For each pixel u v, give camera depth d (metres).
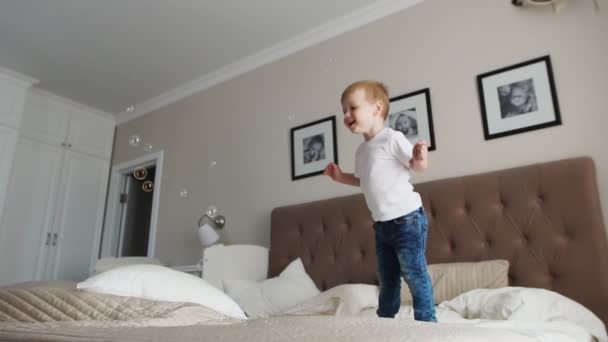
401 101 2.70
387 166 1.43
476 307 1.65
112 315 1.12
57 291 1.23
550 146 2.18
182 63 3.63
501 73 2.39
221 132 3.65
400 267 1.40
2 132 3.54
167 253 3.72
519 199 2.08
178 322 1.04
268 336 0.57
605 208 1.98
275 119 3.32
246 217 3.28
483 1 2.55
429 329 0.64
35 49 3.40
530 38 2.35
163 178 3.98
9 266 3.62
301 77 3.24
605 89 2.09
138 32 3.20
